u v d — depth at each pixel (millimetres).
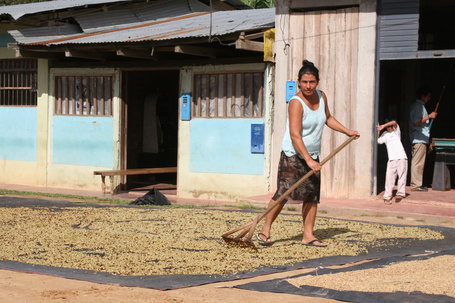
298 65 12586
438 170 12805
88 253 6887
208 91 13859
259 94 13227
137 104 15961
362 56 12062
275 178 12906
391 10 11891
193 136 14023
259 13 15445
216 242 7586
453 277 5715
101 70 15211
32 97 16484
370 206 11273
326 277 5715
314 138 7445
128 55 13586
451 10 14898
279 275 5969
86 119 15484
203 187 13906
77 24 16141
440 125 16875
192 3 17406
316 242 7543
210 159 13812
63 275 5848
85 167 15523
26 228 8578
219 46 13992
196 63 13914
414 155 12797
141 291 5254
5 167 16891
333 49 12305
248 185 13336
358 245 7664
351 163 12203
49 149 16078
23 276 5844
